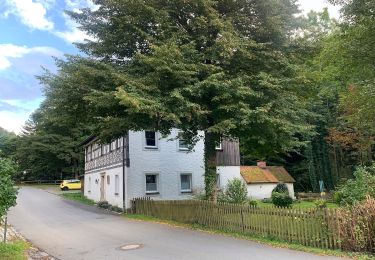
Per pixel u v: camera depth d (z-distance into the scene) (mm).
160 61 14102
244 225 14148
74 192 49438
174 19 16828
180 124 16969
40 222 21172
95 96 15195
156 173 28703
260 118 15047
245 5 17375
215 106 16156
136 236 14859
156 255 11078
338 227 10680
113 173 30844
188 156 30500
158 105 13812
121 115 16359
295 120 17547
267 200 35000
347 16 21375
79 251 12398
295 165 50750
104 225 18875
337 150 45094
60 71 16547
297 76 16609
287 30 17875
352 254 10102
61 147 65688
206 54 16375
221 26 15547
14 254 11422
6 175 10727
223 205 15406
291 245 11641
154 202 22000
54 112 18016
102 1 16812
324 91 37562
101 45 16984
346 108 32281
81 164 68250
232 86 15141
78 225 19297
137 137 28344
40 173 70438
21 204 33531
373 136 34156
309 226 11508
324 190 43531
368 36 21359
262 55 16578
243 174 38000
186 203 18203
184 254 11047
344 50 23016
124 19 16000
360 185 13156
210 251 11336
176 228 16609
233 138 19469
